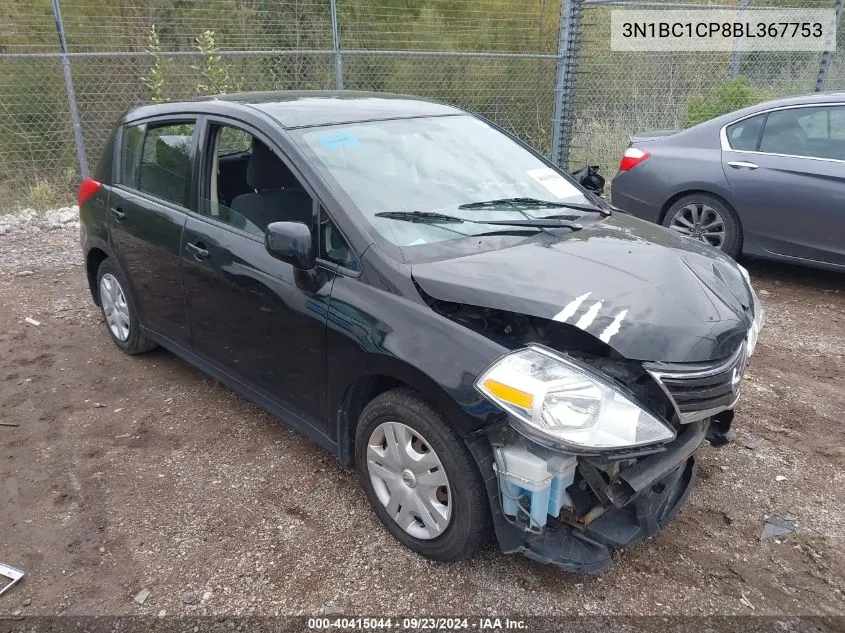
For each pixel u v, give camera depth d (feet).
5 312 18.21
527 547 8.13
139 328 14.52
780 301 18.93
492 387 7.48
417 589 8.59
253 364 10.93
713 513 10.10
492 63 38.32
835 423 12.57
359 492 10.50
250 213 10.84
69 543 9.45
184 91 36.27
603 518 8.37
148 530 9.70
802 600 8.48
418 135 11.35
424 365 7.95
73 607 8.34
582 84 36.04
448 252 9.11
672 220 21.33
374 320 8.55
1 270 21.84
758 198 19.22
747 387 13.96
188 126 12.21
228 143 11.53
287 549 9.30
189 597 8.49
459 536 8.34
